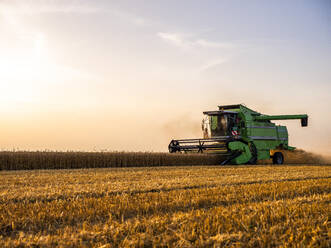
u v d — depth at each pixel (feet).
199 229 17.67
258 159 82.79
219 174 47.34
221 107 84.84
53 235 17.29
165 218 19.72
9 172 50.83
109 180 39.34
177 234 16.65
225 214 20.48
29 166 65.36
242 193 28.86
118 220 20.20
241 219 19.54
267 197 27.45
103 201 24.77
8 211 21.25
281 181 38.40
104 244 15.85
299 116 82.89
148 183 35.73
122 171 53.21
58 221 19.99
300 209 21.90
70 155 70.13
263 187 32.22
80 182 37.32
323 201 25.46
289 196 28.48
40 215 20.57
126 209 22.39
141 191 30.60
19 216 20.61
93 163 72.90
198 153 81.66
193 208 22.57
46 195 27.55
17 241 16.15
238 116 81.71
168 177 42.98
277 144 88.07
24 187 32.53
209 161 81.20
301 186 33.01
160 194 28.12
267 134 85.71
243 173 49.03
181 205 23.93
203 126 82.74
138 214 21.61
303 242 15.89
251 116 83.51
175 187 32.86
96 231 17.61
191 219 19.34
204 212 21.40
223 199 26.11
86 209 21.99
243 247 15.52
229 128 79.71
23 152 65.36
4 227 18.63
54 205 23.47
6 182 36.70
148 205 23.25
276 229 17.70
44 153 67.41
